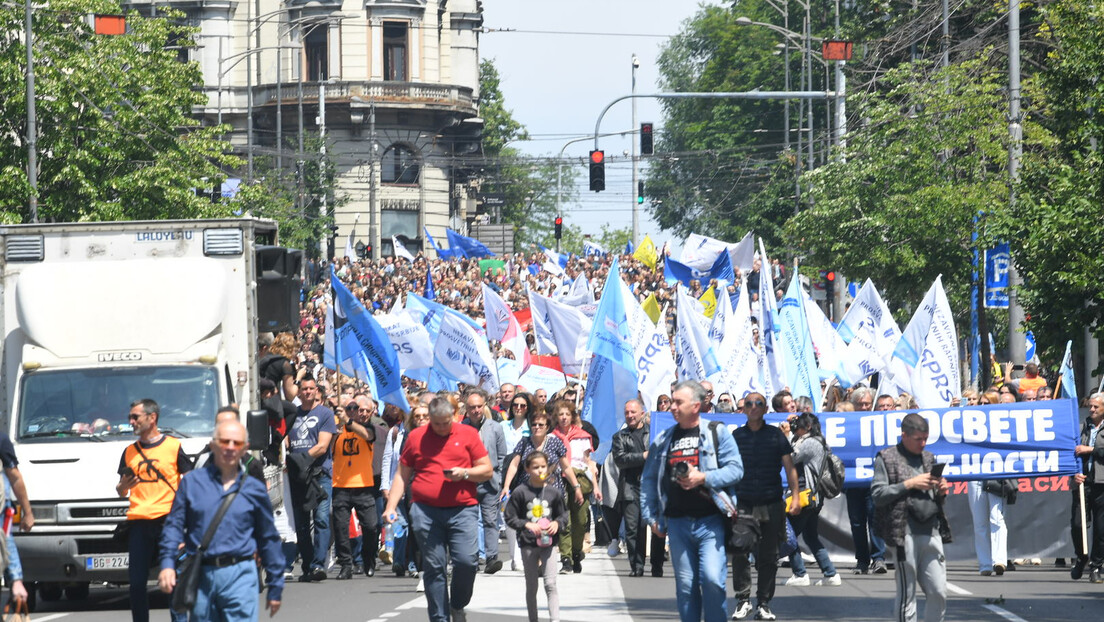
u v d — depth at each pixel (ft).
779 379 187.42
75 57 291.17
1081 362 240.12
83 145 295.28
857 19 477.77
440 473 99.35
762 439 111.65
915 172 269.44
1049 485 150.10
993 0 295.28
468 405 132.26
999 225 167.84
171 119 310.45
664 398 155.84
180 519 79.30
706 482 92.53
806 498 130.11
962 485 152.76
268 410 139.23
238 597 78.74
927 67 308.60
